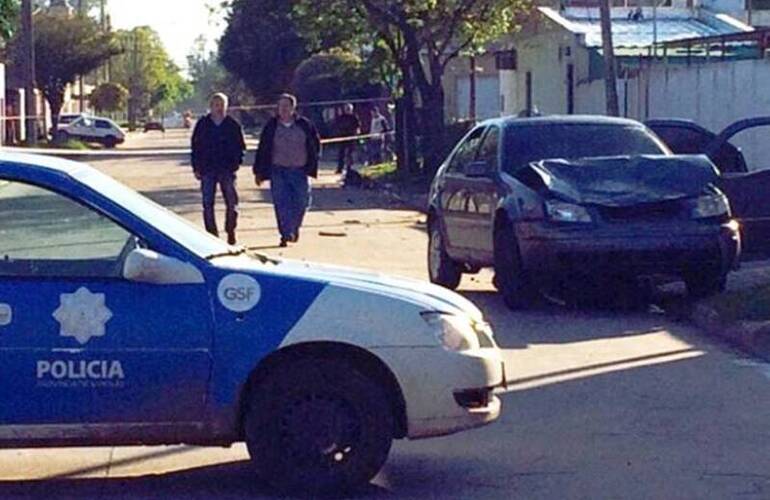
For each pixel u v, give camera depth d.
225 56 76.00
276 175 21.39
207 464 8.84
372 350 7.80
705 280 14.99
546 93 44.06
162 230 7.85
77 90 103.25
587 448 9.24
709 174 14.86
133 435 7.73
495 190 15.29
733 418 10.11
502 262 15.05
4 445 7.68
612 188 14.55
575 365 12.06
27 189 7.79
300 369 7.82
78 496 8.11
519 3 38.34
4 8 19.20
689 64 32.69
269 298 7.79
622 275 14.47
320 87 60.09
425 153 38.81
